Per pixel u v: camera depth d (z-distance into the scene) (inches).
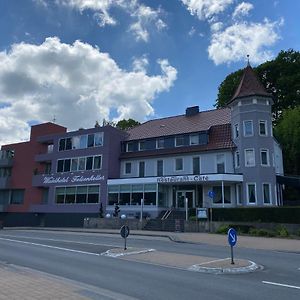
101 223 1485.0
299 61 2020.2
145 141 1743.4
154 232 1213.1
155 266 545.6
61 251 746.2
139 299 336.8
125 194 1603.1
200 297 342.6
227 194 1473.9
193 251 722.2
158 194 1514.5
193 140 1612.9
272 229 1110.4
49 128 2057.1
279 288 381.7
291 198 1742.1
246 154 1433.3
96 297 328.8
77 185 1780.3
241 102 1478.8
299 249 761.0
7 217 2052.2
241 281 422.0
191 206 1525.6
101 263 578.9
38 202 1961.1
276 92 2046.0
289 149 1926.7
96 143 1776.6
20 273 443.8
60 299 303.9
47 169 1996.8
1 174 2197.3
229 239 528.7
